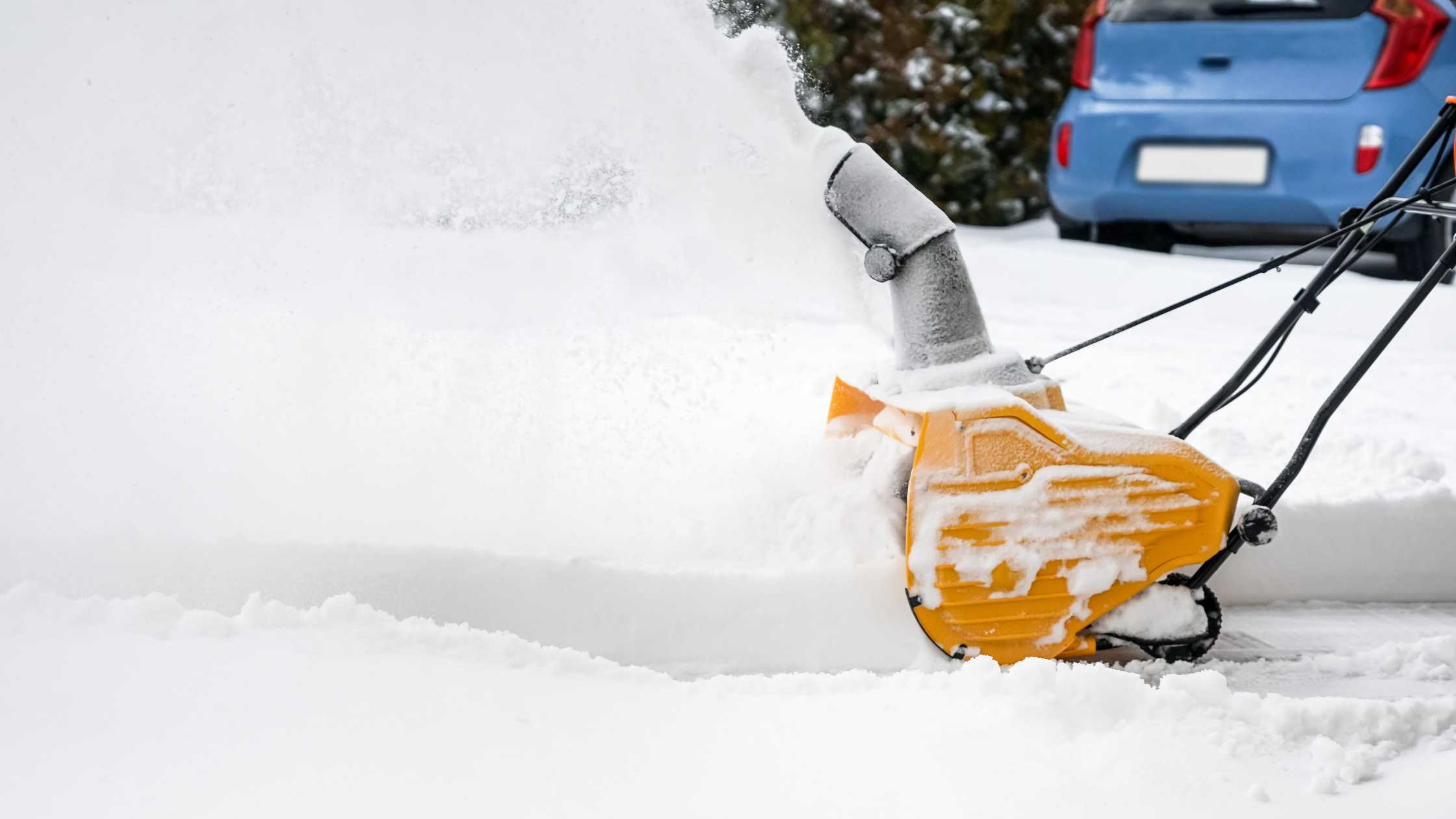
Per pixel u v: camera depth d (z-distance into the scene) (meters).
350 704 2.91
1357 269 10.27
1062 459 3.60
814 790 2.66
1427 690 3.76
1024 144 12.48
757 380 6.22
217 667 3.06
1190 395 6.50
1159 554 3.66
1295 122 9.05
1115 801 2.65
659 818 2.53
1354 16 8.90
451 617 3.82
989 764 2.78
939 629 3.66
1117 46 9.76
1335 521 4.59
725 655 3.86
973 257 9.95
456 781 2.61
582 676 3.27
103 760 2.61
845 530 4.11
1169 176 9.57
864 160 3.95
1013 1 12.05
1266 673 3.88
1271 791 2.73
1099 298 8.98
